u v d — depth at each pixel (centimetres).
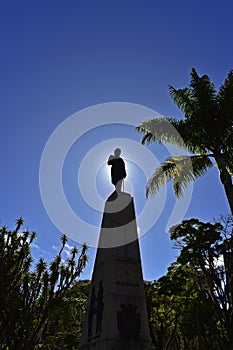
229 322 1853
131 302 971
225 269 1888
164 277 2092
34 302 1584
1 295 1491
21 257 1619
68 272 1666
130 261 1059
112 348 869
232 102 1736
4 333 1451
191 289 2050
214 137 1748
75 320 2634
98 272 1109
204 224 1945
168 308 2222
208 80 1838
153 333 2198
